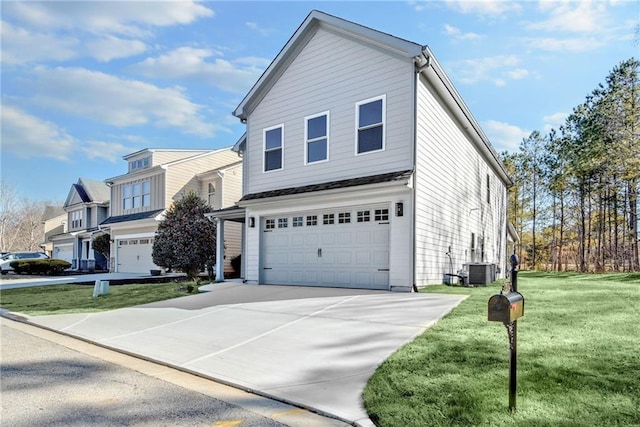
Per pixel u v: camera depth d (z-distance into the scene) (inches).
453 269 508.7
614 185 968.3
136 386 177.3
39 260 1082.1
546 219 1341.0
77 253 1306.6
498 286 453.1
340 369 185.0
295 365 194.4
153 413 145.0
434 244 449.7
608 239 1103.0
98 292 496.7
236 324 289.1
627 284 460.4
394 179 386.6
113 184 1092.5
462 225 559.2
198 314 334.0
